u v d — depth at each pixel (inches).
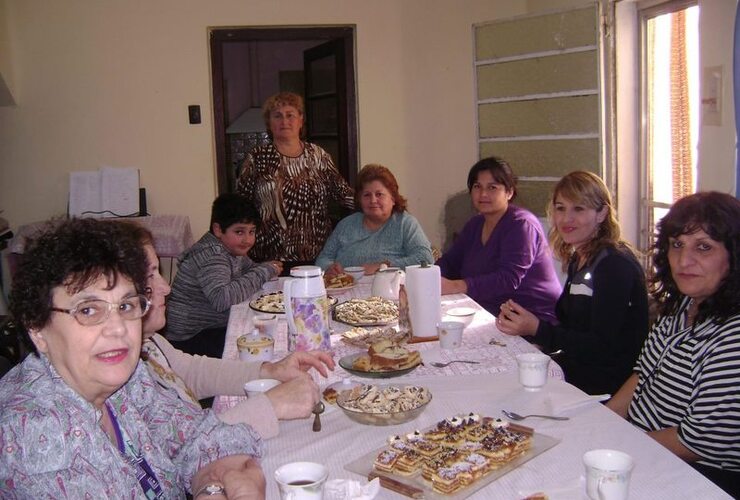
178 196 194.1
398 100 197.5
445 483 48.9
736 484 62.1
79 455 45.8
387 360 73.4
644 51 157.3
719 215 64.3
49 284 45.3
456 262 135.3
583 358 89.6
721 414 61.4
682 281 66.1
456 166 201.8
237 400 74.1
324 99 209.9
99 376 46.5
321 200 174.7
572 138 163.3
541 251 122.6
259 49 249.3
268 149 171.3
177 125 191.9
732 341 62.2
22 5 184.7
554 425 60.3
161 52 189.3
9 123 188.2
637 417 71.7
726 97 119.9
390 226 140.8
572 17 158.7
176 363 75.6
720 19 120.9
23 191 190.2
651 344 73.0
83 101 189.0
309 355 74.7
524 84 170.6
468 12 196.7
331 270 128.1
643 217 163.2
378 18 194.1
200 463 56.0
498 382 71.2
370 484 49.3
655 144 158.1
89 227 47.5
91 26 187.0
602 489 45.2
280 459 56.7
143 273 48.8
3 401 46.4
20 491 44.6
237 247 122.7
